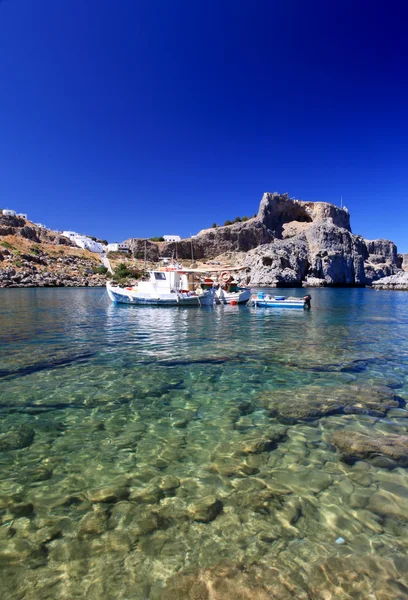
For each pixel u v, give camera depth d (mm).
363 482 4426
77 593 2871
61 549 3328
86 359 11297
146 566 3129
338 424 6230
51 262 106688
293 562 3166
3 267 89500
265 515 3799
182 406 7156
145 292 33062
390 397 7637
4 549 3330
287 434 5836
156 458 5078
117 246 165250
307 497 4117
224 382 8797
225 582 2951
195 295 33062
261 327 19969
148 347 13445
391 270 161500
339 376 9344
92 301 40250
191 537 3480
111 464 4918
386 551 3297
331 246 143250
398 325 21156
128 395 7797
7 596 2838
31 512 3877
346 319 24703
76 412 6824
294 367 10320
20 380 8883
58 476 4609
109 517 3785
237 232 160625
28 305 34281
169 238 187125
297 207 175750
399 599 2801
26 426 6176
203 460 5012
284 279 116312
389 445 5410
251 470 4727
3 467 4824
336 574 3035
